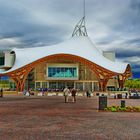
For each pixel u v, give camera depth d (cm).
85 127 1767
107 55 12275
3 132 1552
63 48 10781
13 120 2106
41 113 2666
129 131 1625
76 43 11200
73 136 1441
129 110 2911
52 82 10456
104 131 1617
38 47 11312
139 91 10206
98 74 10144
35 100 5159
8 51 11212
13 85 10944
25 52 10900
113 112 2838
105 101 2978
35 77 10425
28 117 2320
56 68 10369
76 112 2795
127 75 11269
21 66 10056
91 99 5781
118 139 1373
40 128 1709
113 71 9975
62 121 2067
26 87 10512
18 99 5562
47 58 10225
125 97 6556
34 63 10156
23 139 1341
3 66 11288
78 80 10344
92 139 1364
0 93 6894
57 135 1467
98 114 2623
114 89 10312
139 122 2042
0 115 2472
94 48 11306
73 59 10231
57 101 4838
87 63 10156
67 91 4600
